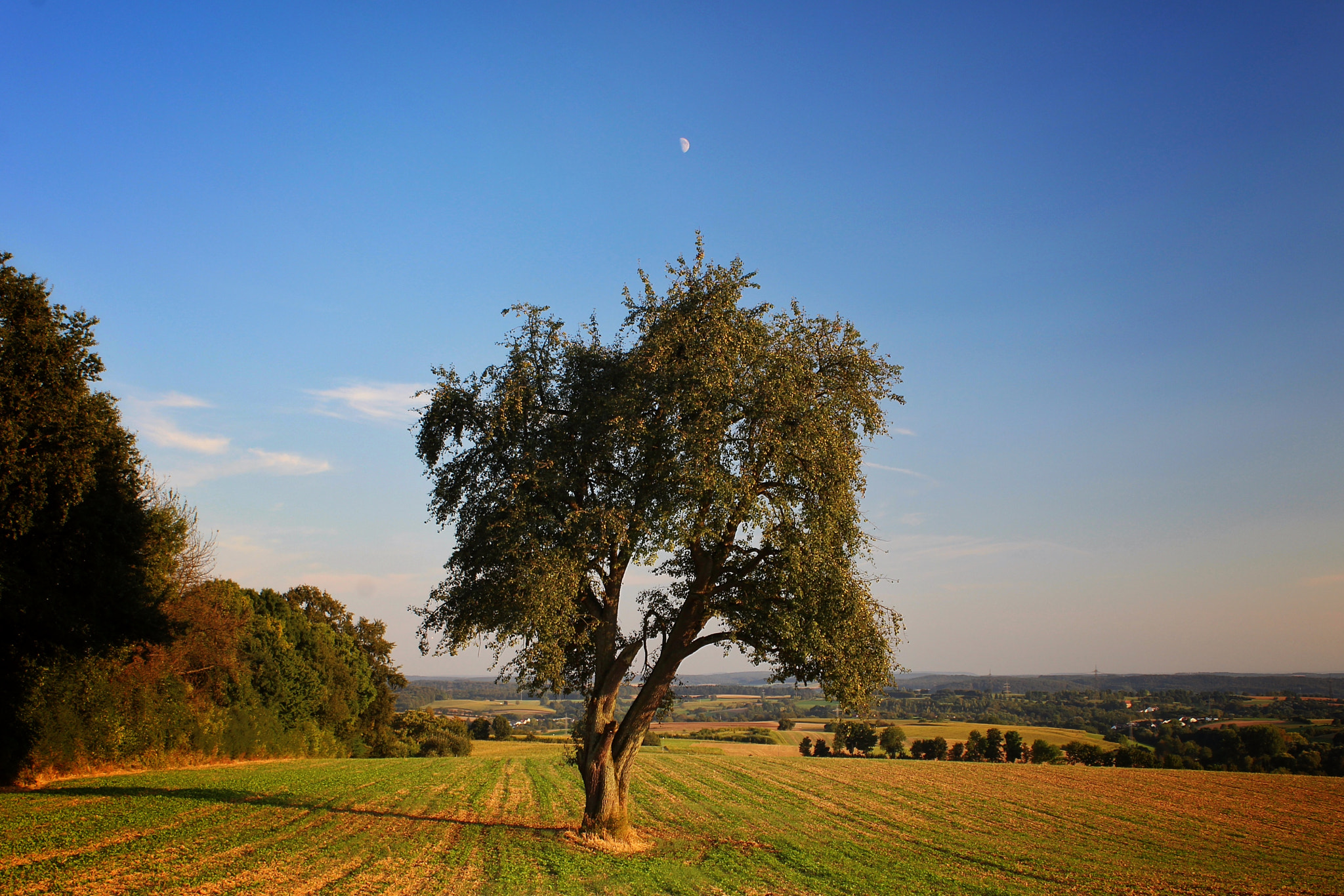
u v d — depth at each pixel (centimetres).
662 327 2061
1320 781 4841
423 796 3275
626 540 2019
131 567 2873
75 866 1675
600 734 2247
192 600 4678
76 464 2289
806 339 2153
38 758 3256
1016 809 3650
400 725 9625
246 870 1723
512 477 1992
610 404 1988
